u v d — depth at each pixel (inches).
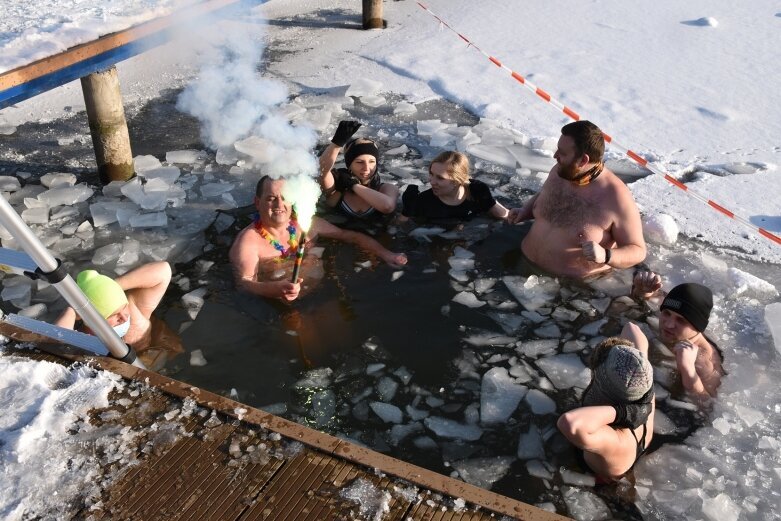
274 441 100.5
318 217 189.9
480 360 143.8
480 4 368.8
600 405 116.9
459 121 249.8
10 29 186.4
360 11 365.7
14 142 233.9
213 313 155.3
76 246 179.3
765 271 172.4
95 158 218.5
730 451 123.9
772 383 138.8
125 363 114.8
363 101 262.8
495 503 91.1
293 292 153.7
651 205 199.3
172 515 89.8
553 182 170.1
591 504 114.3
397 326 152.5
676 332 143.2
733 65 287.4
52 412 104.7
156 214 190.7
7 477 94.8
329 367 141.2
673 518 112.2
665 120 246.5
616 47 308.3
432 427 128.2
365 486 93.7
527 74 283.0
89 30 183.9
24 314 154.3
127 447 99.5
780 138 234.5
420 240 182.4
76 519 89.5
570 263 167.5
